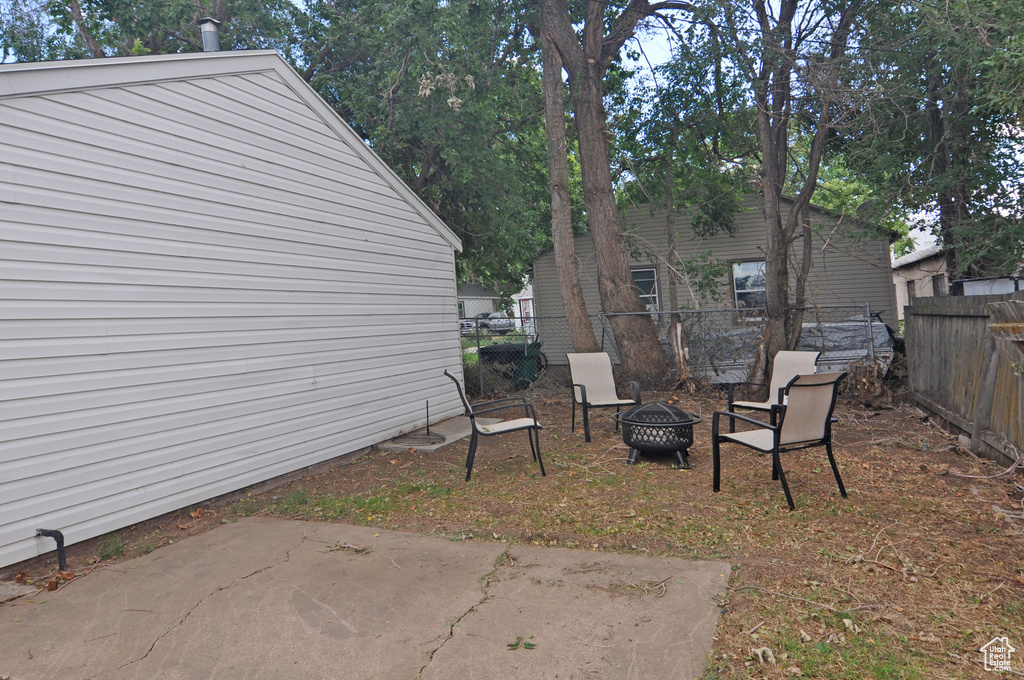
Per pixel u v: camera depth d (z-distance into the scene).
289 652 2.76
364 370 6.97
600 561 3.62
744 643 2.68
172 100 4.86
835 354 9.39
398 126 10.94
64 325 4.01
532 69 14.21
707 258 12.40
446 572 3.56
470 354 11.52
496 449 6.88
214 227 5.18
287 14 11.55
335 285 6.59
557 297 14.84
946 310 6.55
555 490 5.12
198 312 4.98
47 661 2.76
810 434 4.54
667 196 12.75
